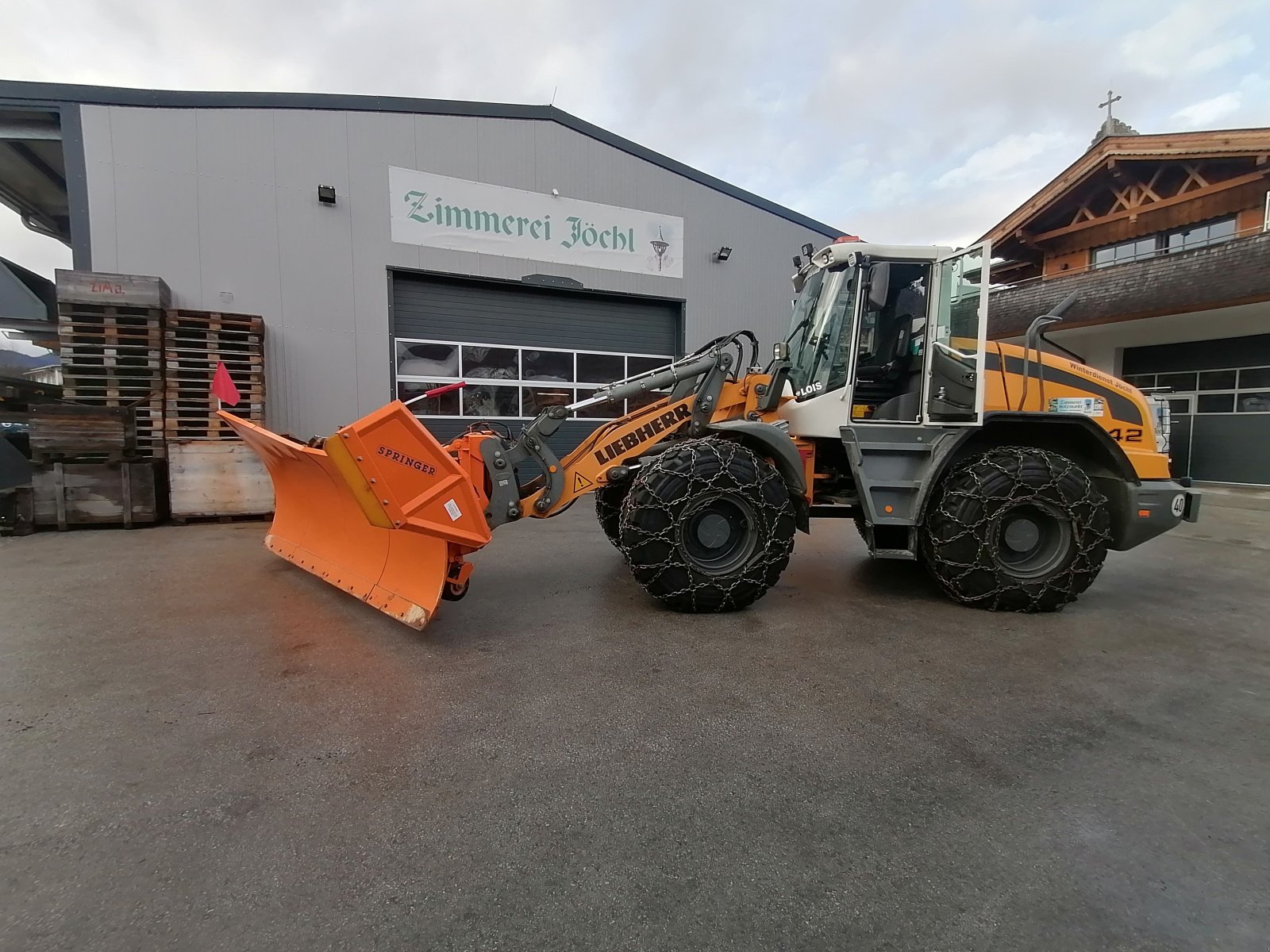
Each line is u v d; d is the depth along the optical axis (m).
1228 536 6.73
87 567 4.75
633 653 3.15
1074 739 2.34
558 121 8.91
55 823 1.78
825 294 4.28
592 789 1.99
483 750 2.21
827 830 1.80
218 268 7.43
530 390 9.27
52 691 2.64
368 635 3.33
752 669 2.96
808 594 4.26
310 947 1.37
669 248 9.81
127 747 2.20
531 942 1.40
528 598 4.09
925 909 1.51
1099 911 1.52
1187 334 11.88
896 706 2.60
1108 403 4.29
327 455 2.97
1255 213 11.65
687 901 1.53
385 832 1.76
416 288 8.51
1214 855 1.72
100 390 6.65
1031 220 14.81
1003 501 3.76
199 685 2.72
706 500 3.64
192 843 1.71
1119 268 11.38
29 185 9.31
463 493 3.16
